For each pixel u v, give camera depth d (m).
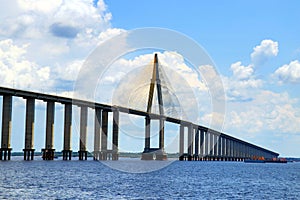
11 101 161.62
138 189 89.44
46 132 182.12
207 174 145.75
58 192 80.31
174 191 88.44
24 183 92.38
